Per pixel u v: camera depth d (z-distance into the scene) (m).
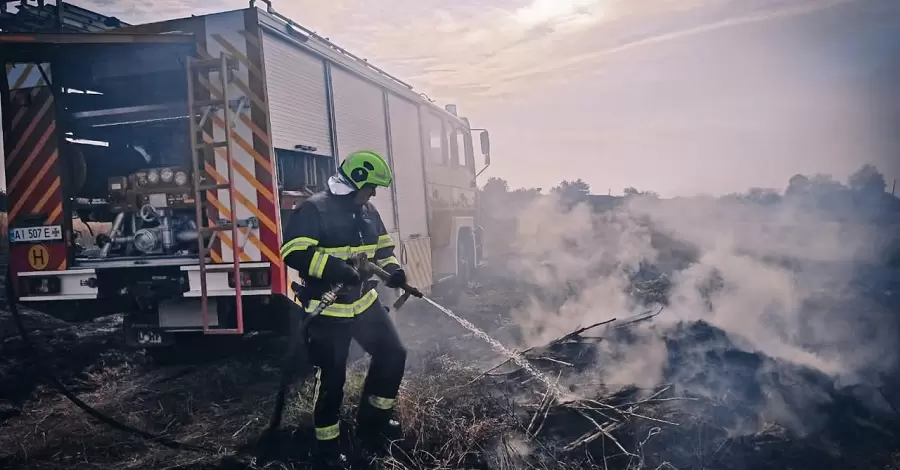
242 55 4.31
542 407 3.61
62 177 4.75
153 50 4.50
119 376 5.03
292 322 4.41
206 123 4.36
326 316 3.21
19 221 4.83
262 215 4.30
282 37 4.57
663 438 3.27
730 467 3.06
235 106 4.33
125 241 4.80
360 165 3.21
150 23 4.45
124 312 4.89
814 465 3.05
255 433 3.73
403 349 3.42
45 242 4.78
